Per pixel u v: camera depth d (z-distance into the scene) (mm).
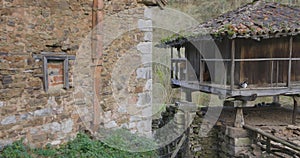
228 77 6434
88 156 4043
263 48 6320
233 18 6668
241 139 6098
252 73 6305
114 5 4992
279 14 6832
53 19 4133
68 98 4375
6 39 3607
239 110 6305
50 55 4090
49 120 4117
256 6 7391
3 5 3562
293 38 6457
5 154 3492
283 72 6434
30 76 3881
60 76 4301
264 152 5758
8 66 3631
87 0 4566
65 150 4113
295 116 6930
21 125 3789
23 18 3781
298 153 5090
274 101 9367
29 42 3861
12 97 3682
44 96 4047
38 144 3984
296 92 6426
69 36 4355
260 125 6777
